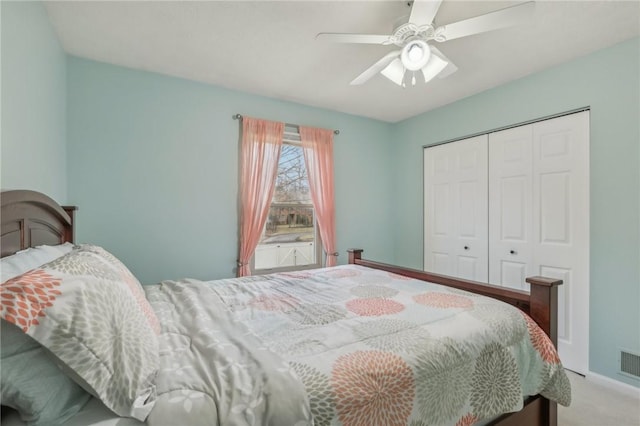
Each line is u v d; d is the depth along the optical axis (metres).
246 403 0.75
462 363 1.11
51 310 0.67
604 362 2.14
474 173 3.04
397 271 2.31
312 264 3.40
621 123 2.07
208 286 1.86
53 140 1.92
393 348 1.05
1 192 1.03
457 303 1.51
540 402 1.40
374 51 2.20
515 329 1.30
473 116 3.00
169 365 0.88
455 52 2.19
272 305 1.53
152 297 1.60
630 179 2.04
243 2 1.69
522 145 2.65
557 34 1.98
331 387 0.85
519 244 2.67
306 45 2.12
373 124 3.77
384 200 3.88
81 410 0.71
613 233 2.11
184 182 2.65
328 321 1.30
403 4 1.69
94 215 2.31
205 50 2.19
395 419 0.92
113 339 0.75
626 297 2.05
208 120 2.75
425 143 3.52
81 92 2.26
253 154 2.92
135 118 2.45
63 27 1.90
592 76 2.20
